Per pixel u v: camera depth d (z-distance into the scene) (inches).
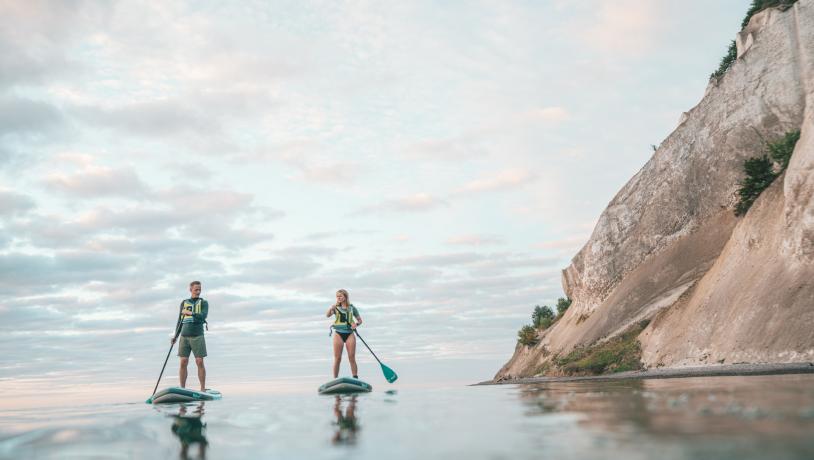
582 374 987.9
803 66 1071.0
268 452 136.7
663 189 1286.9
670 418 154.5
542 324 1825.8
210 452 141.6
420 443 137.9
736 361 617.0
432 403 267.6
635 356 904.3
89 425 211.0
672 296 1069.8
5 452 151.3
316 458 124.0
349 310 493.4
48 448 155.7
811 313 559.5
